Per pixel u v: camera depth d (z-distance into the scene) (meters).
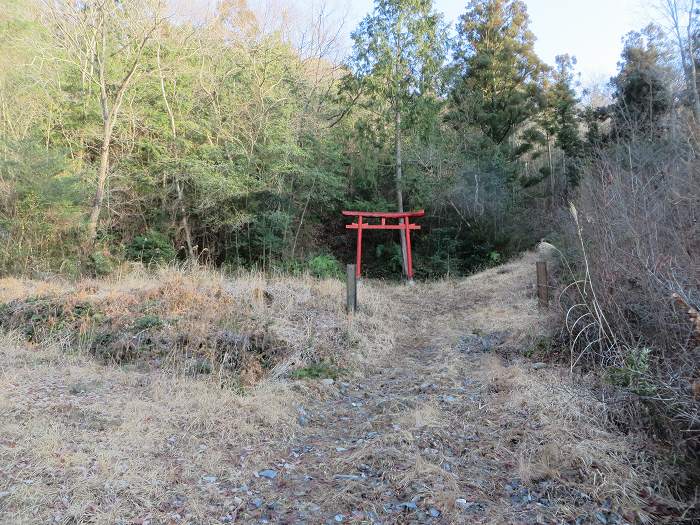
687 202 5.05
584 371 4.70
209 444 3.62
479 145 17.39
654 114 14.38
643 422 3.58
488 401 4.34
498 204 16.09
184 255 14.76
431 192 16.33
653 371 3.74
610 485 2.92
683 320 3.71
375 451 3.49
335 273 13.97
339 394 5.01
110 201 13.23
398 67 15.26
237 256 14.54
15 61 12.17
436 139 16.89
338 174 16.95
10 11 12.23
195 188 14.05
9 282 8.62
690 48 13.95
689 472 3.00
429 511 2.80
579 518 2.70
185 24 13.84
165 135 13.64
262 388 4.78
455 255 16.95
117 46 13.04
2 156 10.50
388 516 2.78
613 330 4.71
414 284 14.42
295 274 12.94
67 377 4.79
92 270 10.62
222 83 14.30
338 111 17.88
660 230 4.66
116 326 6.15
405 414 4.18
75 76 13.06
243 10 15.14
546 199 17.78
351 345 6.42
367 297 9.12
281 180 13.88
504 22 20.28
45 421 3.67
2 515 2.59
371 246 18.38
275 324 6.48
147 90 13.77
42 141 12.81
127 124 13.67
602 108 16.56
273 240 14.41
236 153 13.84
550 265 9.59
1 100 11.85
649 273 3.92
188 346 5.60
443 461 3.36
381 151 16.94
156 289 7.42
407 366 6.01
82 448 3.32
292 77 14.90
